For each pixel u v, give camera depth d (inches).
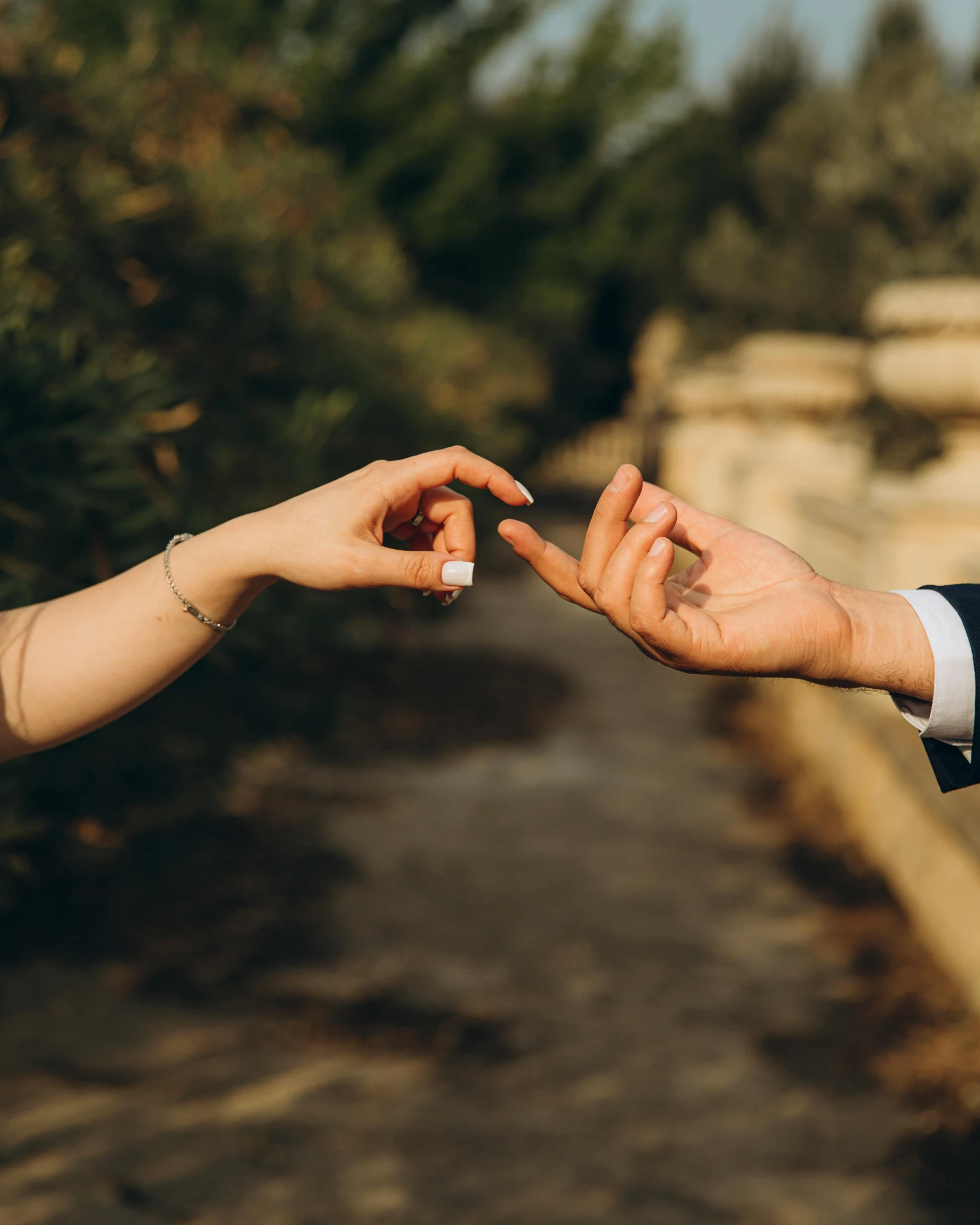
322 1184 102.3
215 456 127.0
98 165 124.5
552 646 354.9
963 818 135.3
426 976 143.2
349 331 181.5
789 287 458.9
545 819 204.1
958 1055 124.7
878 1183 104.3
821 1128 112.9
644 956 150.7
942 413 181.3
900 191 328.2
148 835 124.6
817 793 211.9
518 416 661.3
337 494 41.1
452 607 372.2
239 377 138.0
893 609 40.2
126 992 135.5
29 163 113.7
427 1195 101.3
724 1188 103.4
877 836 177.5
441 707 271.3
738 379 431.2
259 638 115.0
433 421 220.4
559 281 562.9
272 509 42.4
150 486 103.4
